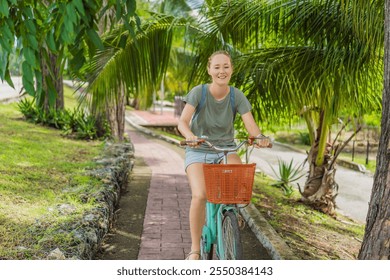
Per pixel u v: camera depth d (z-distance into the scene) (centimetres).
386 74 377
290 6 649
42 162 842
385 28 380
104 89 769
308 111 847
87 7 392
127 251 544
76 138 1236
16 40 402
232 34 726
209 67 404
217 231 425
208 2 733
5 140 1028
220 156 409
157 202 787
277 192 981
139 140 1848
